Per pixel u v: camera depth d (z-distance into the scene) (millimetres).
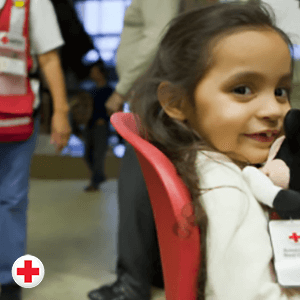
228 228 475
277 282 471
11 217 1382
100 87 4473
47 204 3523
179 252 491
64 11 2137
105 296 1388
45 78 1552
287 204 480
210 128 531
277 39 520
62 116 1554
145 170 559
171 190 478
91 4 9055
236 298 465
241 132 519
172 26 588
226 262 474
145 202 1289
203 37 533
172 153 535
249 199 502
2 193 1385
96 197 4098
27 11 1365
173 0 1279
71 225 2643
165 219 531
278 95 536
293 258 470
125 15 1492
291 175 510
